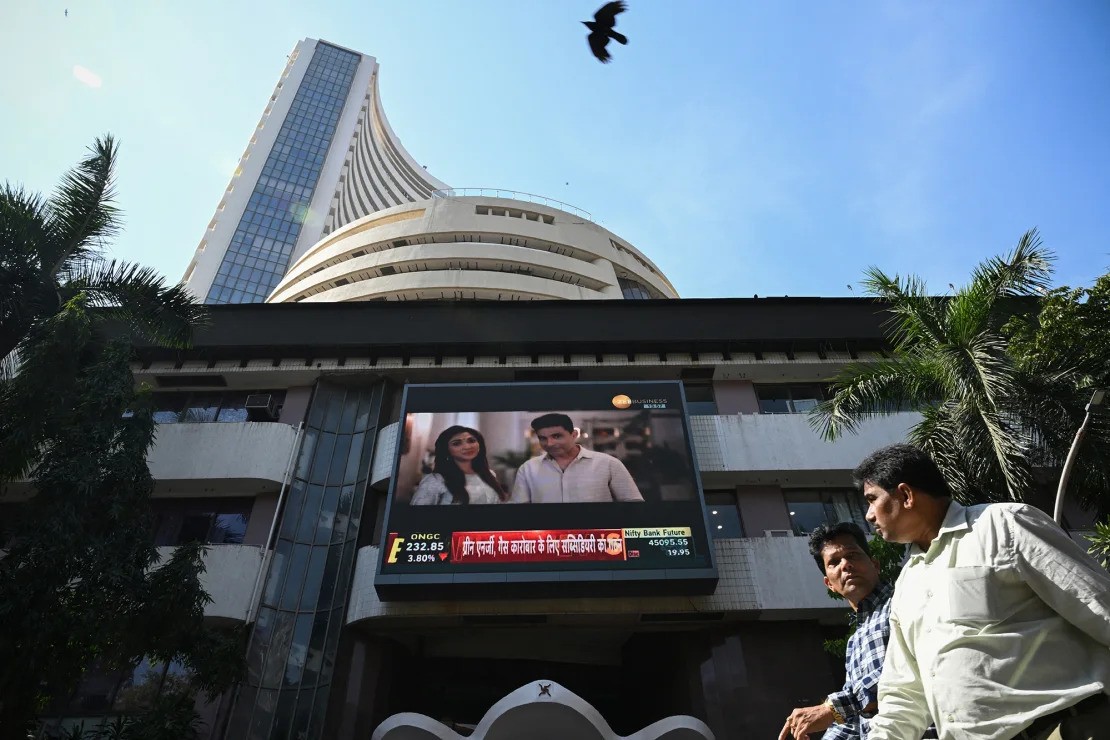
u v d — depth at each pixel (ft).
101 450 37.35
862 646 12.12
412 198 317.01
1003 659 7.17
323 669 49.08
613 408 56.95
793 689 47.80
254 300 255.29
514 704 36.19
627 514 50.52
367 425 62.54
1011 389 36.24
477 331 64.90
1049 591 7.13
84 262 44.83
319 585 53.42
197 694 46.37
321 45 374.43
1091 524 53.21
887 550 37.14
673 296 135.44
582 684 57.67
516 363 64.90
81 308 40.04
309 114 333.83
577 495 51.34
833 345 65.31
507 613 48.83
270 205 286.66
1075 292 38.60
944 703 7.48
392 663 52.08
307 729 46.60
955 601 7.75
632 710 57.06
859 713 11.57
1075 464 37.91
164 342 47.26
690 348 65.00
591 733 36.63
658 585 47.96
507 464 53.21
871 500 9.78
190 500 58.49
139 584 35.83
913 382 41.57
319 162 313.94
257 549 52.90
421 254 109.91
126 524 37.45
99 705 45.62
